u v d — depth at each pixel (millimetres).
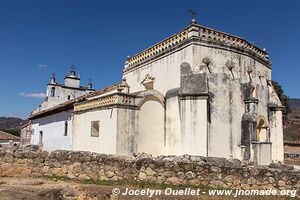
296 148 38188
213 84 17656
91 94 25406
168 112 18719
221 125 17469
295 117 76875
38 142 33281
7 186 11305
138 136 18016
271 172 11797
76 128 22844
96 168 12812
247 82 19125
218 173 11836
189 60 17500
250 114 18141
